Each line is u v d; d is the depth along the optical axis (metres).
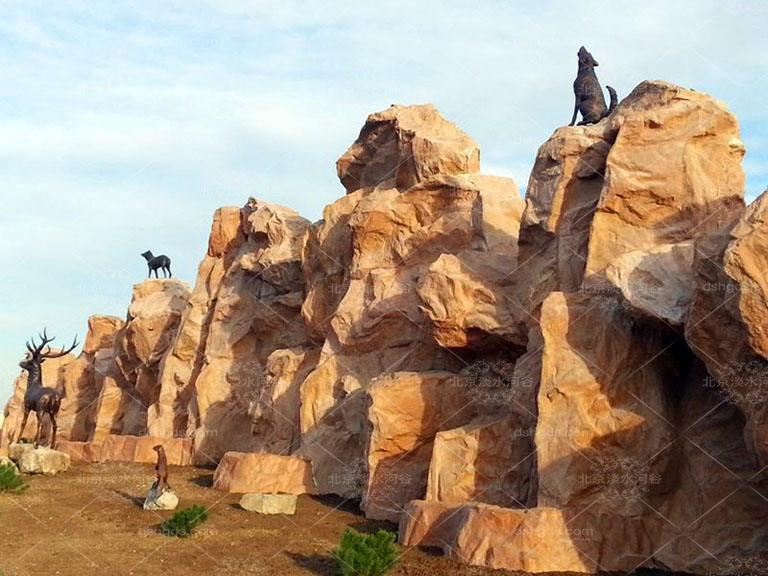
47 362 59.53
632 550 16.22
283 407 30.27
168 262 48.78
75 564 16.77
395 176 30.44
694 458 16.70
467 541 16.59
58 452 30.97
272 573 16.33
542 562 15.73
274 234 36.88
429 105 30.86
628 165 18.75
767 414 13.53
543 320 18.06
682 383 17.66
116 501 24.00
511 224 25.64
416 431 22.38
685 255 16.69
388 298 26.70
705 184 18.27
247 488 25.45
